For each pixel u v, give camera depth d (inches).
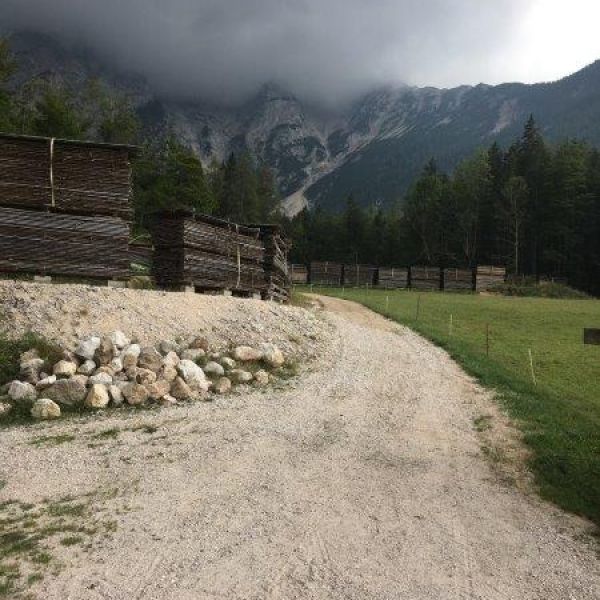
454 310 1622.8
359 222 4296.3
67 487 354.0
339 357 799.1
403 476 390.6
